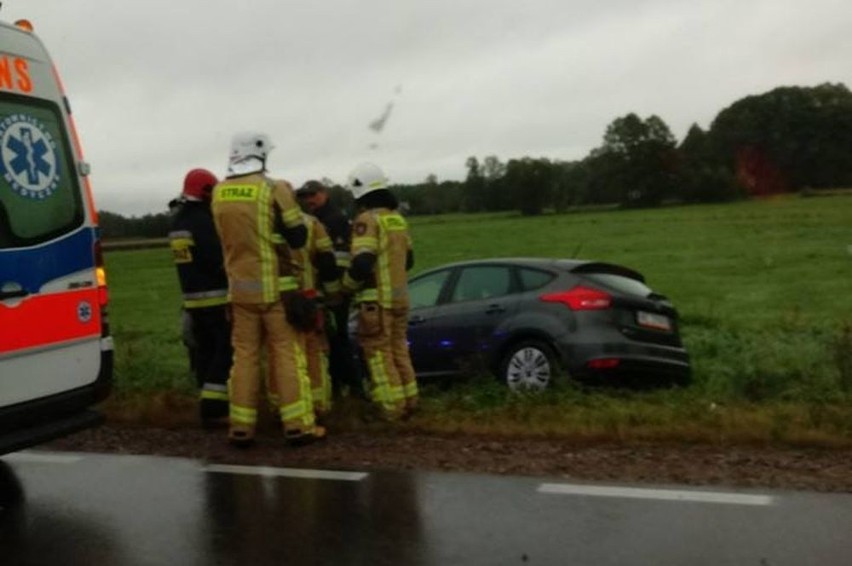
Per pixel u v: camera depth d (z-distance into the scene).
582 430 7.55
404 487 6.41
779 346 14.18
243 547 5.40
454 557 5.16
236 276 7.48
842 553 5.09
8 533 5.73
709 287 33.72
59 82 6.73
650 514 5.76
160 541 5.54
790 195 72.50
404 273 8.48
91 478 6.84
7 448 5.98
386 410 8.21
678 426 7.51
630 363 9.73
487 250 51.00
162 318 28.50
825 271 37.88
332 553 5.27
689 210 70.50
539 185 77.06
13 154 6.25
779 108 72.50
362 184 8.43
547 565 5.03
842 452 6.98
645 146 76.06
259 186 7.42
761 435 7.25
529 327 9.95
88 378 6.70
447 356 10.51
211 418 8.15
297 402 7.53
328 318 8.89
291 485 6.54
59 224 6.53
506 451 7.23
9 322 6.10
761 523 5.56
